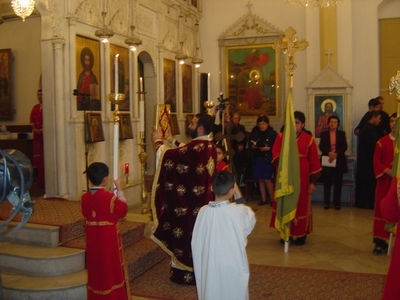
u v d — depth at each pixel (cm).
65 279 454
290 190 593
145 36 952
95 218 386
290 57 602
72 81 721
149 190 901
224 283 312
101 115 794
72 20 713
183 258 471
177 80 1092
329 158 883
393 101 1120
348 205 938
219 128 944
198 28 1204
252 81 1180
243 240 316
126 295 399
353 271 525
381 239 581
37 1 689
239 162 978
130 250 538
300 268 536
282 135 637
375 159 580
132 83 901
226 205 323
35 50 970
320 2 808
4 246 501
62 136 711
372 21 1087
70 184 726
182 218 470
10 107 995
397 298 291
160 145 494
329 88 1023
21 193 322
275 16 1156
